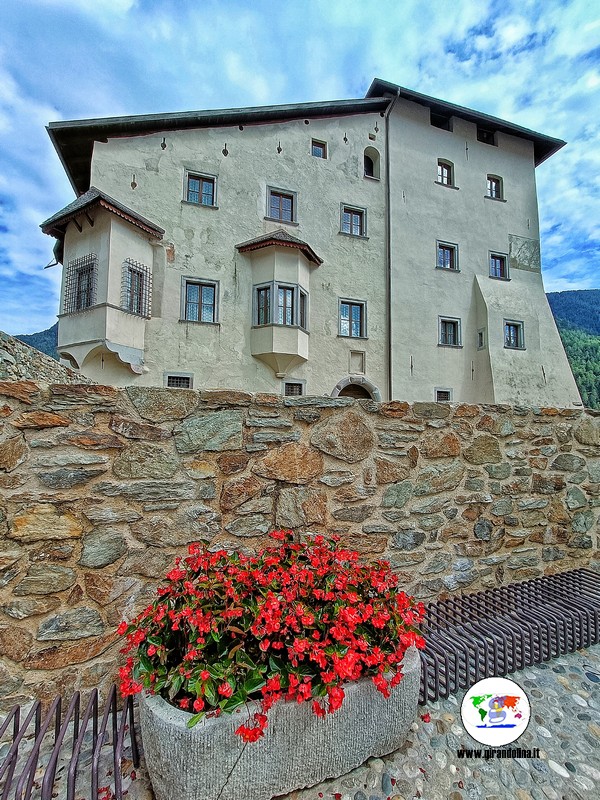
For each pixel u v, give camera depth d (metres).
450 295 14.04
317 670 1.50
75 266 9.73
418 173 13.95
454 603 2.70
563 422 3.31
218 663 1.46
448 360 13.80
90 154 11.00
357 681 1.60
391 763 1.65
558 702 2.03
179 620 1.54
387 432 2.65
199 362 10.73
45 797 1.32
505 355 13.98
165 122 10.59
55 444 1.92
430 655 2.11
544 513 3.17
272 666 1.49
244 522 2.26
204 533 2.18
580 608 2.64
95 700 1.69
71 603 1.92
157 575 2.08
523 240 15.35
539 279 15.41
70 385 1.96
